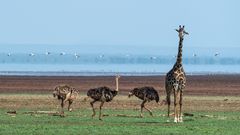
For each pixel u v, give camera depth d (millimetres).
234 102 91375
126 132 58844
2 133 57500
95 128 60719
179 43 65625
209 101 92375
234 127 62906
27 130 59219
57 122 65000
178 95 71125
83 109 79250
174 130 60281
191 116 72500
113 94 67875
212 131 60125
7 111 75500
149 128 61125
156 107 83625
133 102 88688
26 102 87125
